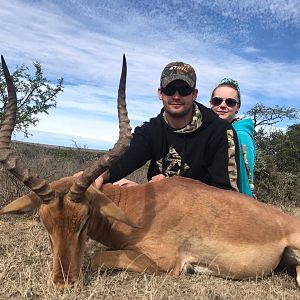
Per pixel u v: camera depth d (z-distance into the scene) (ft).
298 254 4.14
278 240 4.12
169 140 4.90
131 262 3.76
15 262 4.00
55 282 3.24
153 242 3.86
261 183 11.96
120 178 4.77
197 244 3.97
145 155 4.98
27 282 3.41
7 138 3.39
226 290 3.63
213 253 3.99
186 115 4.76
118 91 3.54
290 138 16.98
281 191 12.09
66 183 3.73
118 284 3.55
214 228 3.98
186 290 3.56
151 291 3.34
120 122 3.55
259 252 4.04
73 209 3.30
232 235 3.99
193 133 4.81
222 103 6.58
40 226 5.65
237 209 4.10
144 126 5.06
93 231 3.85
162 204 3.98
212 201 4.08
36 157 8.79
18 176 3.32
